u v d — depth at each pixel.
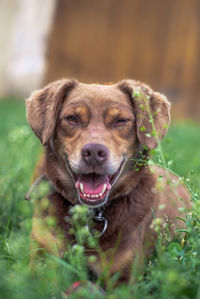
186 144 8.84
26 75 23.23
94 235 4.02
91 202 3.98
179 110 18.11
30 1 24.11
